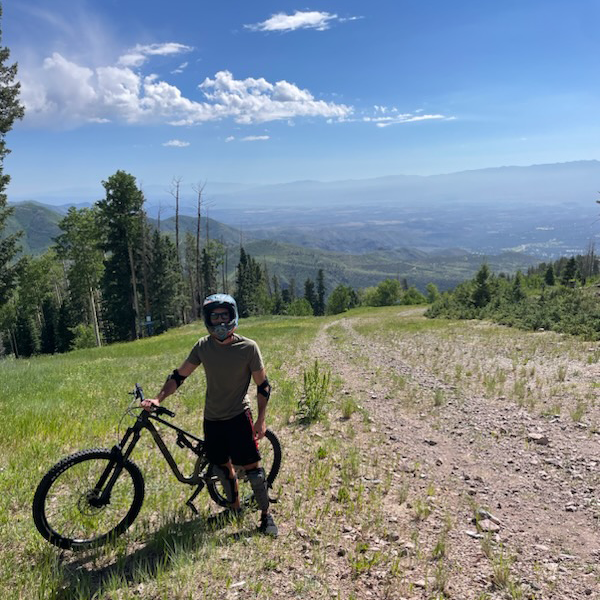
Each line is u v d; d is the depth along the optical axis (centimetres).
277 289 15012
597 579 401
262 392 434
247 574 382
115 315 5947
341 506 530
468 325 3019
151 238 6462
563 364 1409
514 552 445
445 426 892
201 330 5028
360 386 1295
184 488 548
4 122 3108
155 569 383
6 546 411
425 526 493
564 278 6269
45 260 6669
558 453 716
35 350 7631
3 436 737
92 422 852
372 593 371
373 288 14962
